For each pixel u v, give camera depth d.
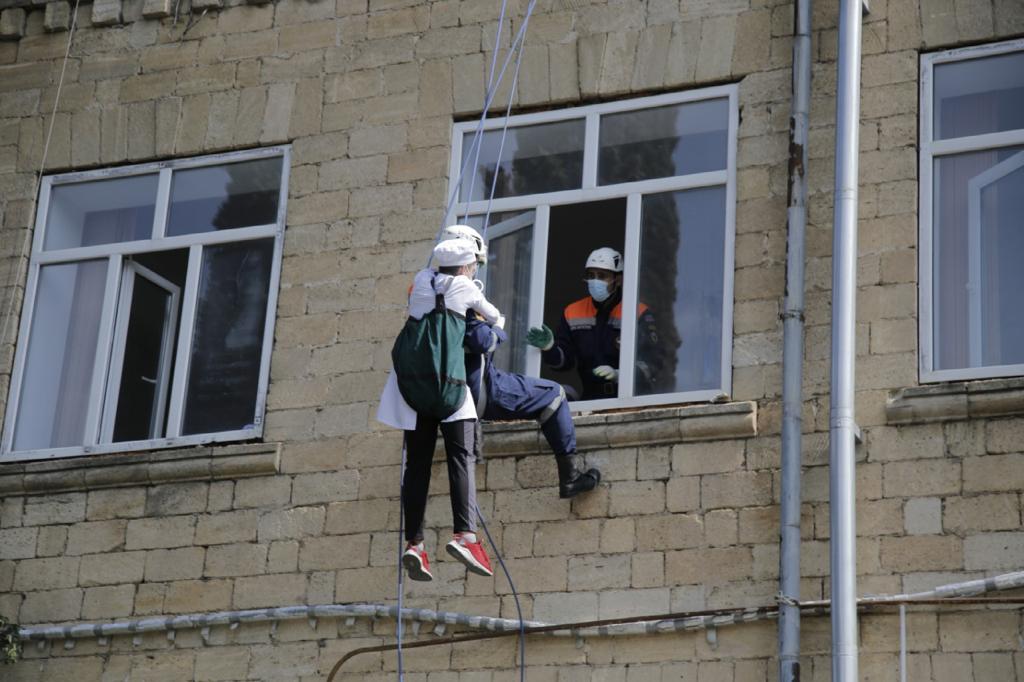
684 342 22.86
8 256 26.22
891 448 21.17
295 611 22.88
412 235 24.41
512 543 22.33
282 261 24.94
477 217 24.36
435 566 22.61
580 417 22.41
